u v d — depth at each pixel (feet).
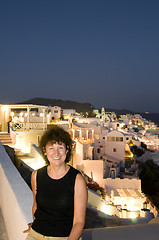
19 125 52.90
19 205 10.35
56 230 5.90
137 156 130.11
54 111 159.43
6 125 58.85
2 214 15.38
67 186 5.99
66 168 6.33
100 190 55.93
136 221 36.37
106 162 95.25
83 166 72.38
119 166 98.68
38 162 35.73
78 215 5.84
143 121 303.48
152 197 86.33
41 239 5.98
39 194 6.23
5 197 14.33
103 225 29.35
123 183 68.90
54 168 6.23
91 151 82.94
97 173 72.02
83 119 169.48
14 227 10.89
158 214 46.50
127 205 59.26
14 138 46.93
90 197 38.37
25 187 12.61
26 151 42.96
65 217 5.98
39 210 6.27
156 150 161.99
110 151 108.47
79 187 5.98
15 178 14.10
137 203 59.47
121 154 107.55
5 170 15.65
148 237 6.75
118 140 108.06
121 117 280.10
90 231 7.18
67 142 6.50
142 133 217.97
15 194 11.53
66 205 5.92
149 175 103.14
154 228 7.35
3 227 13.71
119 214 50.37
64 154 6.35
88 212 32.19
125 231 7.11
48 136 6.42
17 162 33.94
